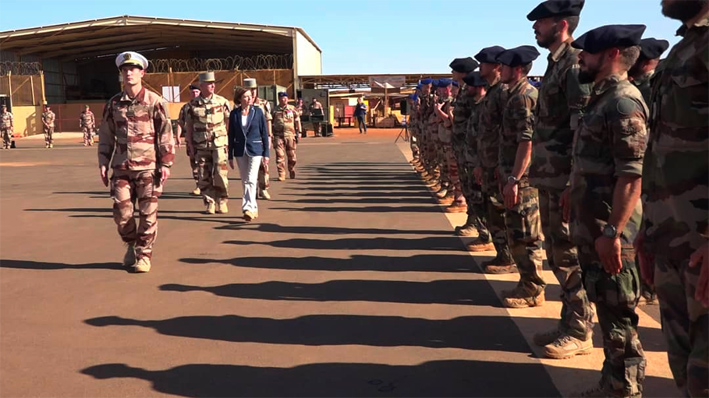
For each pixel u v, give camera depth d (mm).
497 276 5957
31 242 7762
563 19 3910
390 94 52531
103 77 61906
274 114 14453
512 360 3996
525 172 4723
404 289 5578
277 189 13008
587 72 3271
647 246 2596
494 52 5371
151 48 57438
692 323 2400
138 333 4559
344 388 3613
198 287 5730
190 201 11297
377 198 11539
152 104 6223
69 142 37906
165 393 3578
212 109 9641
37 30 46688
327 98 38531
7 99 33125
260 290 5609
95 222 9195
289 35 46406
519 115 4621
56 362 4039
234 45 55750
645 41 4613
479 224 6980
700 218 2350
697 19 2291
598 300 3307
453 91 9492
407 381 3693
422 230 8289
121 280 5984
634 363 3283
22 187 13781
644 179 2631
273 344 4312
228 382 3715
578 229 3348
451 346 4238
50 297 5445
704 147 2318
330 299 5320
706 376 2340
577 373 3799
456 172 9664
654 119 2535
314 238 7871
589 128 3246
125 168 6207
